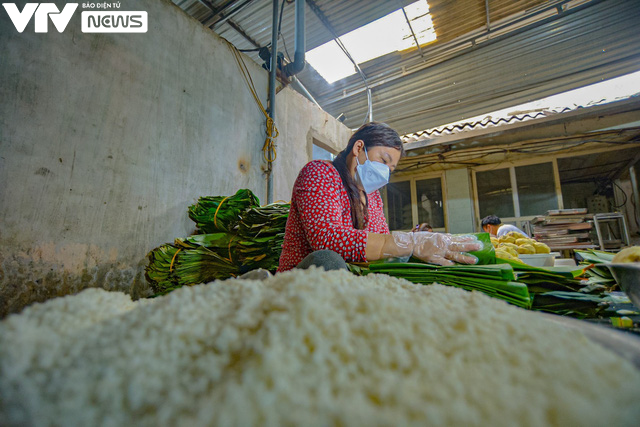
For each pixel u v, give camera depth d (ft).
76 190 5.94
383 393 0.97
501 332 1.25
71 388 1.01
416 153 17.39
